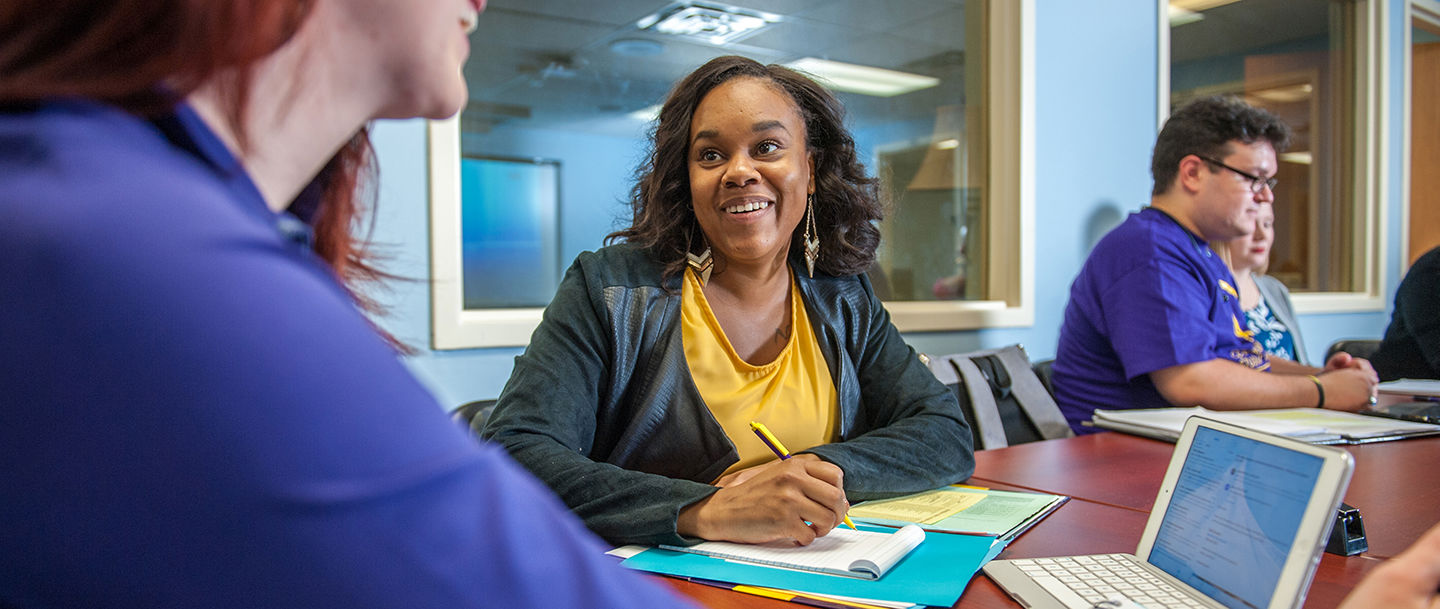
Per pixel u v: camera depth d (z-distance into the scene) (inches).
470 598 11.0
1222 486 25.0
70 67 11.1
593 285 45.4
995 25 108.1
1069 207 113.6
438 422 11.8
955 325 102.0
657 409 44.0
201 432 9.7
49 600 10.2
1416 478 43.8
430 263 69.6
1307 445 21.8
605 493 34.1
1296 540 20.9
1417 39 189.5
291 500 9.9
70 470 9.7
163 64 11.3
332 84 14.2
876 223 53.2
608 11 90.5
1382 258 164.7
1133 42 119.9
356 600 10.3
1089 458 50.3
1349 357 74.2
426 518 10.8
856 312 51.1
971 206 110.6
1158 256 75.7
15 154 10.4
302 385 10.2
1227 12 136.9
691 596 26.9
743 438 44.7
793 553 29.8
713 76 46.8
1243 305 89.0
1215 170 78.2
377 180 22.0
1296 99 152.9
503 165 88.1
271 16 12.0
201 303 9.9
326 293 11.5
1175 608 23.5
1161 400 75.8
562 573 11.9
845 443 40.9
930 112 107.1
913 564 28.7
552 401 40.8
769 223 45.7
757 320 48.6
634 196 53.8
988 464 48.8
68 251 9.6
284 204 14.7
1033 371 78.3
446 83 15.3
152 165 10.9
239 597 10.0
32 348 9.5
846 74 102.1
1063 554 30.6
